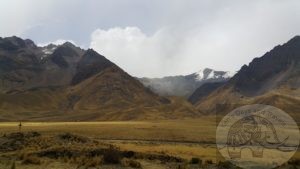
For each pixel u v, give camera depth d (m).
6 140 51.75
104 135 120.25
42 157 40.00
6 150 47.50
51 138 52.53
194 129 139.88
